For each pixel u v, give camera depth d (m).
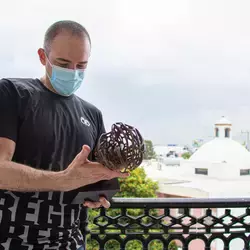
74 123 1.51
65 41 1.45
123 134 1.21
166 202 1.81
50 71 1.50
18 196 1.37
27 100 1.41
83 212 1.70
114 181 1.50
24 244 1.36
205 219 1.87
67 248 1.45
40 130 1.40
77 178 1.24
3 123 1.33
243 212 2.01
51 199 1.40
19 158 1.37
